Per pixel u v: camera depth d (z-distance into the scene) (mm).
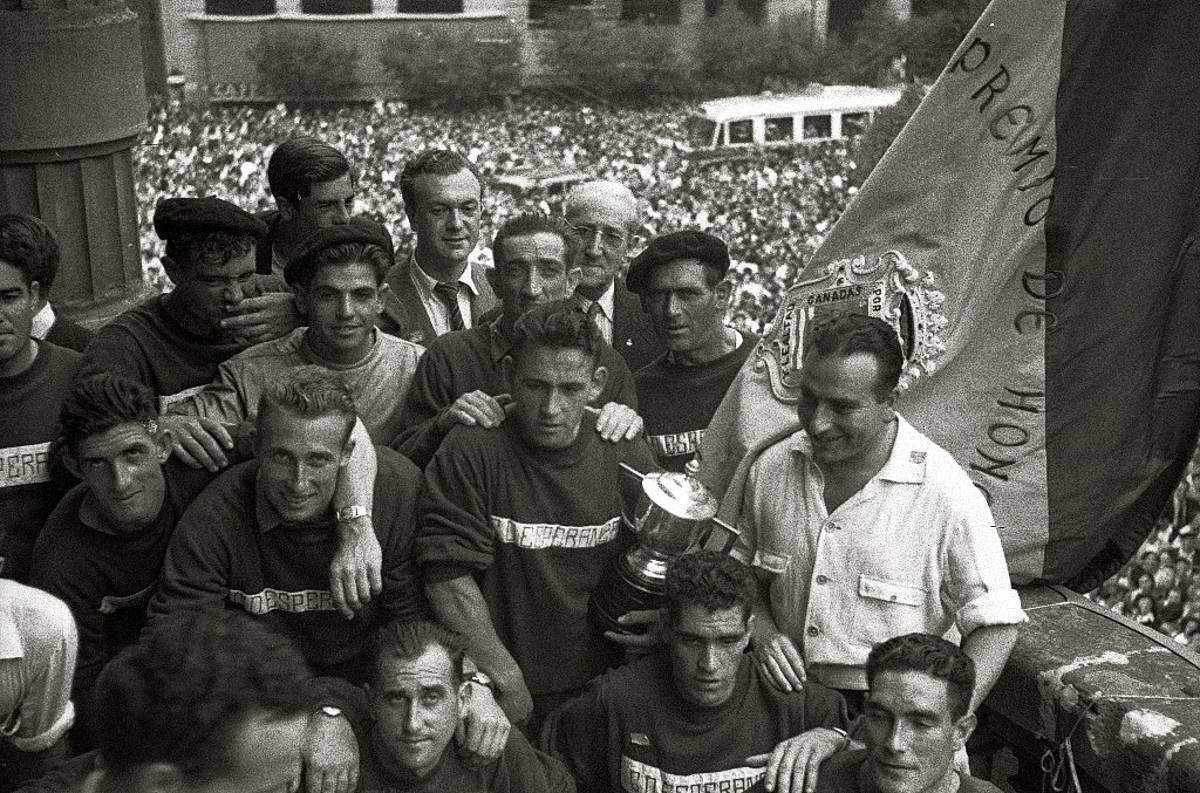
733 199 29891
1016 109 4059
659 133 31938
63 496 3682
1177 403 4316
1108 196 4129
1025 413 4250
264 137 30969
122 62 5957
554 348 3334
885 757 3062
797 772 3236
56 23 5641
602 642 3596
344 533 3295
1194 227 4199
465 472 3453
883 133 18266
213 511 3350
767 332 4215
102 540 3357
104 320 6035
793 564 3518
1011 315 4215
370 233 3857
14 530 3715
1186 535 12547
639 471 3602
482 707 3152
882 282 4160
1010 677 4059
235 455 3562
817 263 4242
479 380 4027
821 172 30734
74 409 3242
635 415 3660
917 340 4137
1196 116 4090
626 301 4953
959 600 3412
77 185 5883
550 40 32906
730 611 3195
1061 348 4223
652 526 3453
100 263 6031
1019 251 4148
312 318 3885
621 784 3387
